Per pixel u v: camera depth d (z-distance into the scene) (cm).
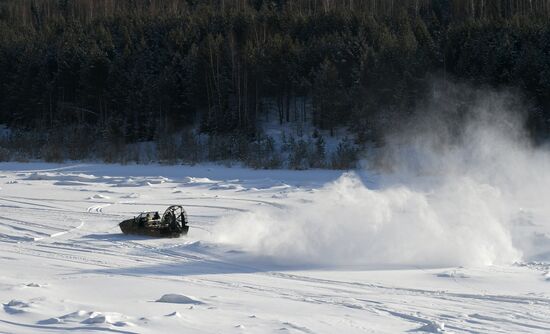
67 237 3997
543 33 10988
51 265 3102
